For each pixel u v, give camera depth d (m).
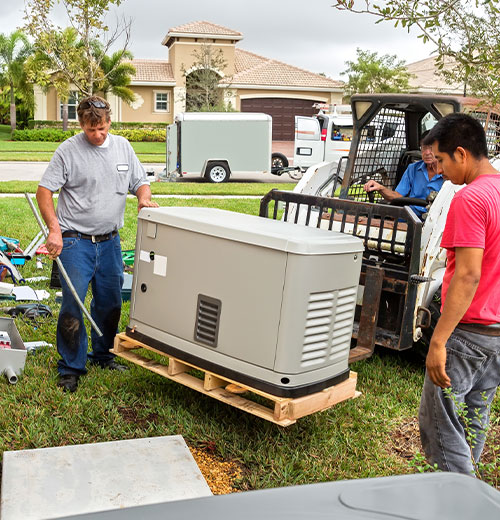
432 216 4.44
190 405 4.06
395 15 3.08
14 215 10.58
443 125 2.74
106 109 4.04
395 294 4.32
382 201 5.97
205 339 3.58
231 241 3.39
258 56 41.53
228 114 19.69
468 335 2.74
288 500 1.34
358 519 1.29
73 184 4.11
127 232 9.90
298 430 3.81
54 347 4.83
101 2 14.84
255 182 19.89
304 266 3.16
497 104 4.11
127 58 35.84
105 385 4.24
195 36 37.41
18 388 4.06
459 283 2.58
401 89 34.00
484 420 3.00
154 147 34.28
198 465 3.40
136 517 1.23
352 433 3.86
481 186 2.60
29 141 36.03
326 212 5.30
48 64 19.02
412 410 4.28
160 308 3.85
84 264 4.20
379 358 5.19
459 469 2.86
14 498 2.79
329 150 20.31
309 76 39.38
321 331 3.35
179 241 3.68
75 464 3.12
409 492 1.42
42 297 6.16
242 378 3.41
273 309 3.24
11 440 3.49
